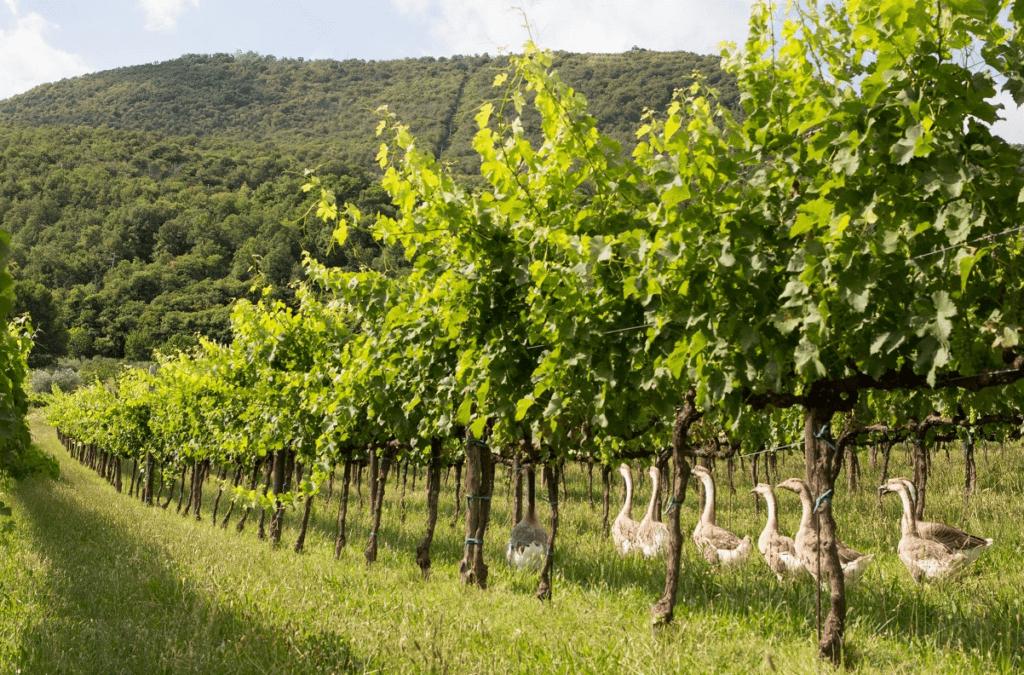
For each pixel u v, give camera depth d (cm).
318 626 593
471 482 808
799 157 479
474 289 684
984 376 448
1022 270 414
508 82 610
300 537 1124
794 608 634
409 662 506
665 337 532
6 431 901
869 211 407
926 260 415
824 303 428
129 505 1764
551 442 715
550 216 616
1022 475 1447
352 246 891
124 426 2284
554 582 809
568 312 575
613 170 578
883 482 1402
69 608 638
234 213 13038
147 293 10912
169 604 661
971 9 368
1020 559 824
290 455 1514
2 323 576
